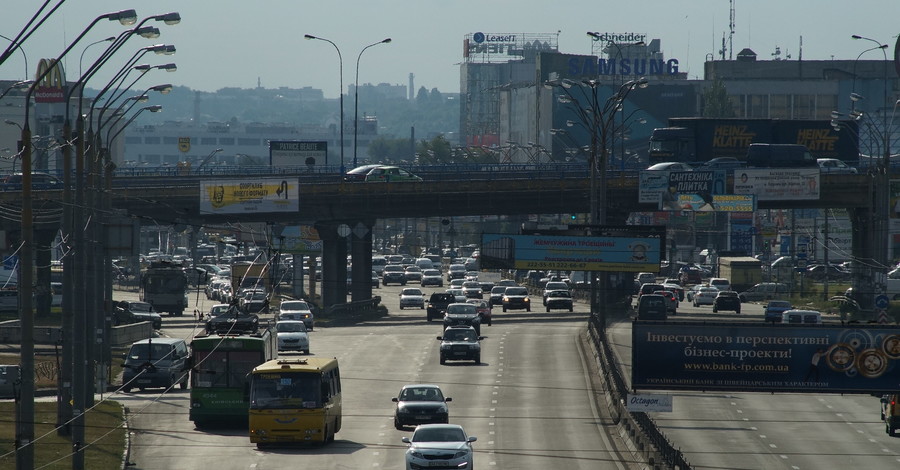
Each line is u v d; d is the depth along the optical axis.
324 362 155.38
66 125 134.62
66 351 148.50
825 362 164.12
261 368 148.62
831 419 180.88
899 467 136.88
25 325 100.25
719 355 164.88
